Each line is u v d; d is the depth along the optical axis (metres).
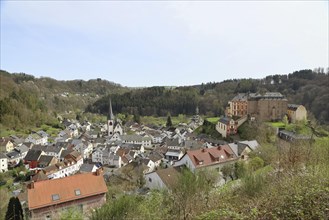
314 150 17.31
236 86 135.38
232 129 62.28
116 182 41.81
